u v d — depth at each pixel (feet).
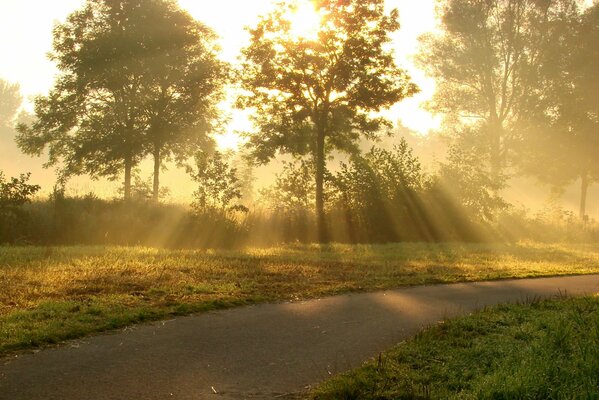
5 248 53.83
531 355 22.17
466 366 21.36
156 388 18.57
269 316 30.07
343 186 100.58
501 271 53.72
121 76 109.19
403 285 43.04
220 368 20.95
